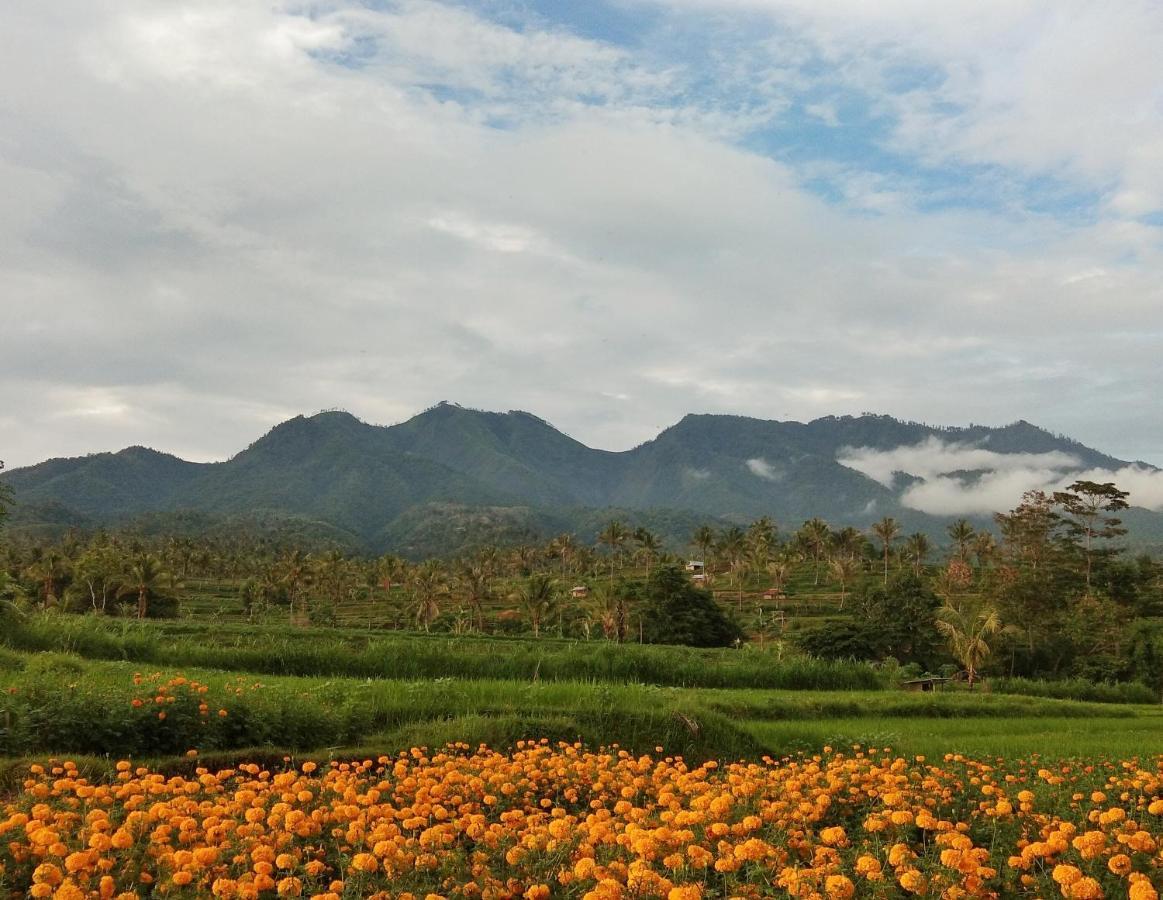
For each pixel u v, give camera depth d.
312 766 9.92
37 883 5.39
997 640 52.00
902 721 22.30
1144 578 71.25
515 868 6.59
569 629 65.12
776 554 102.81
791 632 69.25
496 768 10.25
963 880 6.21
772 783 9.73
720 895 6.54
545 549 132.00
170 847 6.39
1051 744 17.72
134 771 10.30
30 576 60.47
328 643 32.19
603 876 5.91
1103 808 9.56
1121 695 40.50
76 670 17.05
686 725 15.28
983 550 95.50
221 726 12.10
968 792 10.49
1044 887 6.55
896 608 53.31
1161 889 6.32
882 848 7.23
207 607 83.31
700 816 7.08
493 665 24.55
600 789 9.86
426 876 6.26
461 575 87.38
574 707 15.59
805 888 5.81
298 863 6.38
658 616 57.25
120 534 153.50
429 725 14.11
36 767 8.76
